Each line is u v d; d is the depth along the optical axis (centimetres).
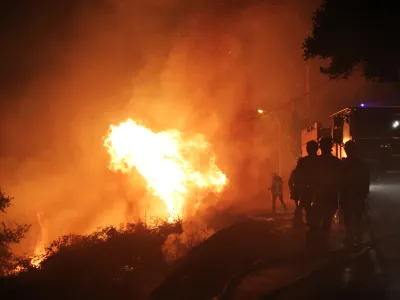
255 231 1327
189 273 957
